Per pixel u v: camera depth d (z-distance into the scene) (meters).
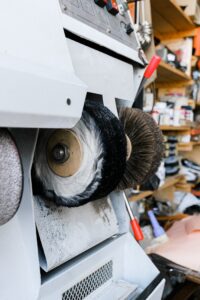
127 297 0.56
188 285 1.03
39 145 0.44
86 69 0.50
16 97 0.28
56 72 0.35
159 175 1.41
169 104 1.60
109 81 0.56
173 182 1.65
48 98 0.31
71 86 0.34
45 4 0.39
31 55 0.34
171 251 0.98
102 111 0.43
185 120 1.76
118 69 0.59
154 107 1.41
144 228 1.12
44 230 0.44
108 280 0.59
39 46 0.36
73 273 0.49
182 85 1.79
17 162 0.32
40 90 0.30
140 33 0.85
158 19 1.51
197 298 1.09
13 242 0.40
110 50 0.55
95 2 0.55
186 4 1.49
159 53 1.41
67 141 0.42
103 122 0.41
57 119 0.33
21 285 0.40
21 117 0.28
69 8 0.47
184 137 1.86
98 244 0.58
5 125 0.28
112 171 0.41
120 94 0.60
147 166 0.60
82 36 0.48
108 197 0.60
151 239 1.08
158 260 0.93
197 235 1.08
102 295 0.56
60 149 0.42
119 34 0.60
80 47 0.49
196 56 1.80
